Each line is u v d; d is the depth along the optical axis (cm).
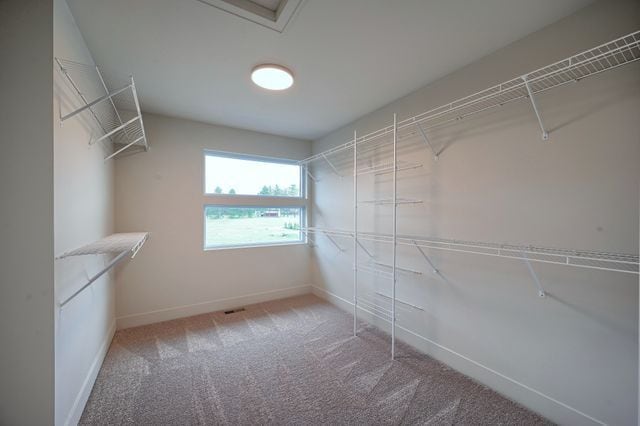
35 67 113
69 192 134
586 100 131
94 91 176
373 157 266
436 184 204
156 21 139
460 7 130
